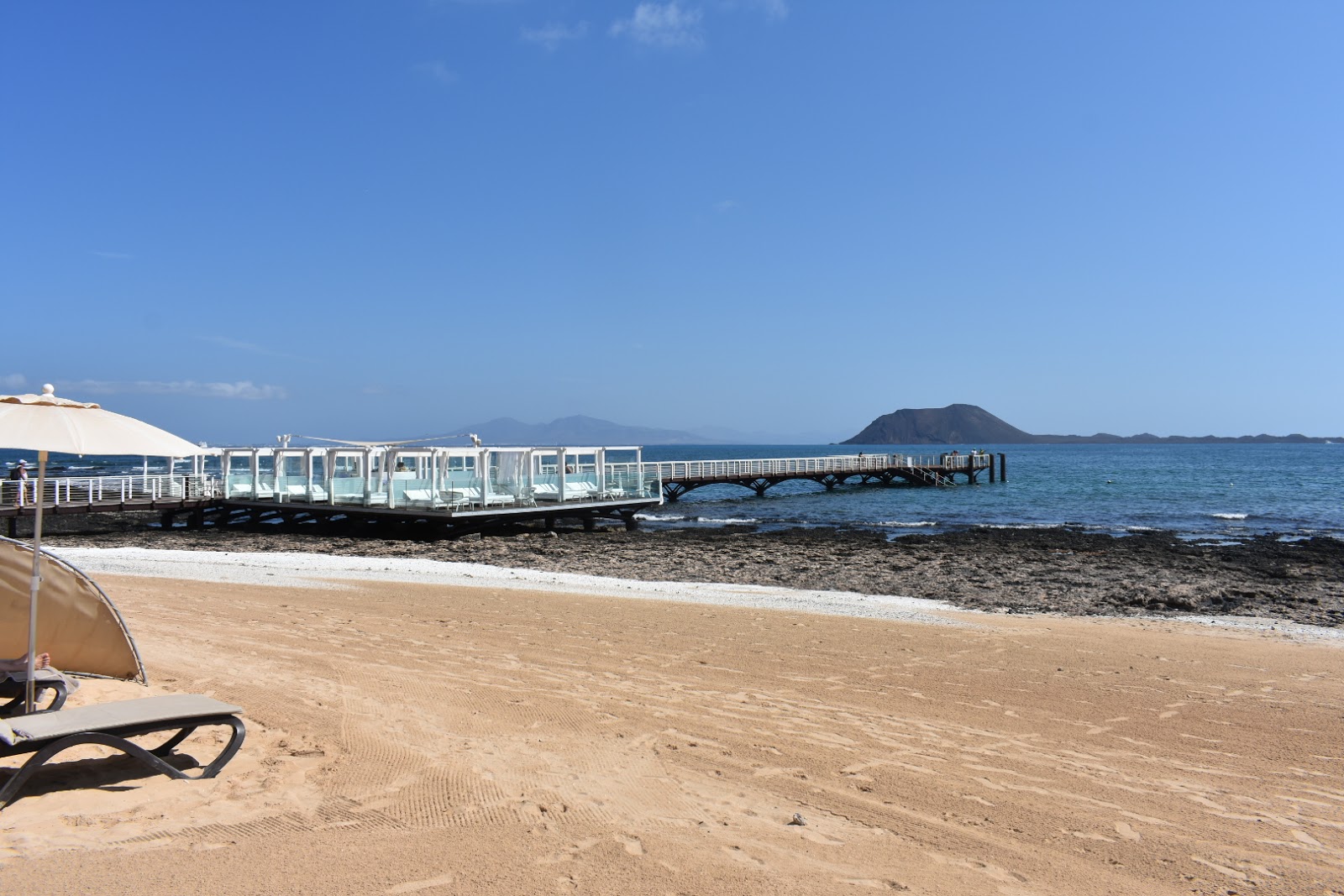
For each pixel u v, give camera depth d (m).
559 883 3.73
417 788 4.91
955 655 9.38
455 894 3.59
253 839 4.12
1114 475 68.69
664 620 11.28
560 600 13.05
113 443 4.79
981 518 33.69
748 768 5.52
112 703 5.17
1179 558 20.36
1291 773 5.71
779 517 34.38
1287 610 14.14
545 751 5.70
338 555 21.44
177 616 10.53
